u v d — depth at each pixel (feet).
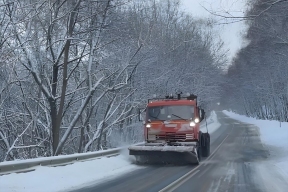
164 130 57.88
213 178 43.32
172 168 53.47
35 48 58.70
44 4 57.62
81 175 44.32
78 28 64.13
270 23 70.95
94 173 47.03
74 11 57.57
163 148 54.65
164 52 99.45
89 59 65.87
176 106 58.70
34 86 67.62
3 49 54.49
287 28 69.05
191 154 54.65
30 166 39.50
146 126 58.80
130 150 55.88
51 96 60.85
